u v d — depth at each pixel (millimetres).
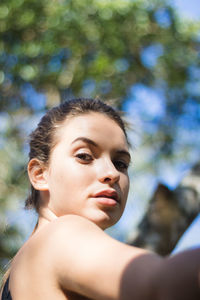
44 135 2170
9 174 8383
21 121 9227
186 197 3750
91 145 2027
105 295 1376
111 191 1973
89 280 1438
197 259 1177
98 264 1424
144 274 1258
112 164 2016
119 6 9477
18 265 1792
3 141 8938
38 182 2145
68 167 2016
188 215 3709
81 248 1533
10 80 9328
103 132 2059
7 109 9266
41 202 2141
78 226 1653
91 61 9414
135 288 1262
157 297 1211
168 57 10117
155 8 10078
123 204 2049
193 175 3922
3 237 7211
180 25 10305
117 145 2066
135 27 9734
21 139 8977
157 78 10148
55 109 2244
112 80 9375
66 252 1575
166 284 1190
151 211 3715
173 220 3678
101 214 1949
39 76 9281
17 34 9383
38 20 9375
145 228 3674
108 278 1365
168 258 1243
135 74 9883
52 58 9383
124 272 1317
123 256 1376
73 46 9344
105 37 9398
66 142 2070
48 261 1644
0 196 8039
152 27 10047
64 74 9305
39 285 1664
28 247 1775
